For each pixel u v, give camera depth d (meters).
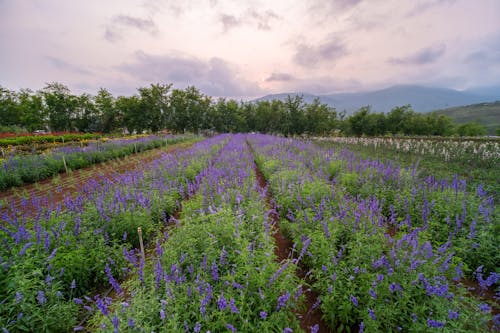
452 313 1.96
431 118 39.75
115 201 4.66
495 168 9.10
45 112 35.16
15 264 2.71
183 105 39.97
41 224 3.71
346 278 2.70
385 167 7.68
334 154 10.02
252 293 2.40
